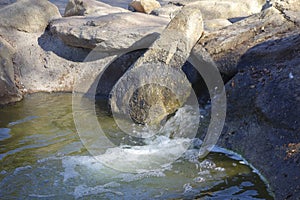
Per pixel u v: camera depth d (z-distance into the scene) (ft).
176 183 17.33
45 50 23.99
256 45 20.26
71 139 19.56
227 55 20.35
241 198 16.62
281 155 17.17
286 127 17.56
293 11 21.43
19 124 20.47
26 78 23.36
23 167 18.07
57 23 24.00
